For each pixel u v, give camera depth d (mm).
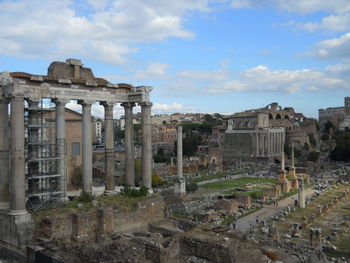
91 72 46938
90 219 38000
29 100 39750
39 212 37688
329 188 104688
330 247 47000
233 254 30125
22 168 35312
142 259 29797
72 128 78312
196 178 127062
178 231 41062
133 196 46438
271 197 91938
